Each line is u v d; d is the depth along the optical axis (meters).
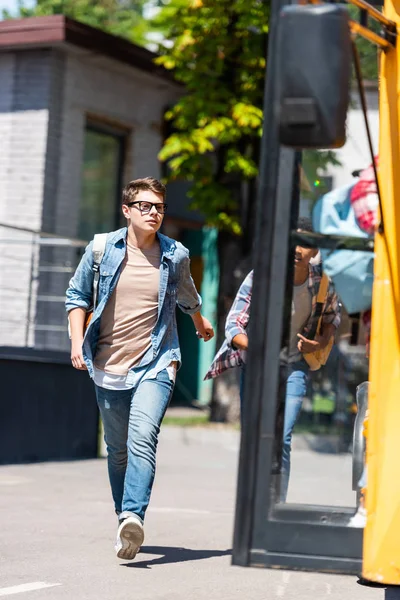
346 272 6.64
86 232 24.64
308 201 6.48
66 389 18.28
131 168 25.77
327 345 6.93
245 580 8.78
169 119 27.00
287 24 5.55
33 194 23.05
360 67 6.20
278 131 5.57
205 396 34.72
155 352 9.27
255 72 25.20
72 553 9.76
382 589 8.52
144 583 8.52
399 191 6.23
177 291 9.54
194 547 10.38
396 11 6.30
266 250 6.32
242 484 6.27
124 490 9.16
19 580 8.52
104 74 24.73
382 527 6.07
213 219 25.67
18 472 16.08
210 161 25.81
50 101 23.09
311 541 6.18
